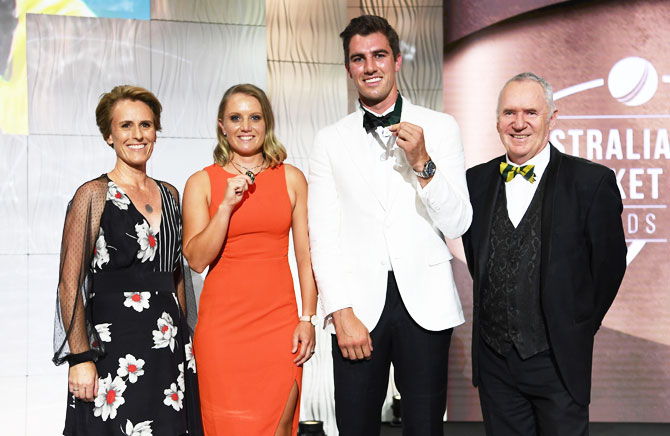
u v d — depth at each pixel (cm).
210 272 281
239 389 274
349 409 259
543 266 244
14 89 421
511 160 263
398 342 256
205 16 440
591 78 475
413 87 479
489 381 261
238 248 276
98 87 429
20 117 422
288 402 279
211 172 283
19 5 422
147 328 256
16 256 420
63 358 248
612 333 475
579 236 246
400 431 462
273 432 275
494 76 479
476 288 261
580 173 249
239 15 445
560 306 243
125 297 255
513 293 249
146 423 253
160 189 277
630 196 475
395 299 254
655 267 473
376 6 475
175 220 276
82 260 250
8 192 420
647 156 475
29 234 422
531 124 252
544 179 254
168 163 434
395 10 477
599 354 475
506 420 259
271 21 461
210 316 276
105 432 248
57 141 425
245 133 277
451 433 455
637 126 475
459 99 480
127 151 263
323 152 265
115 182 264
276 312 279
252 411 274
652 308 473
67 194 426
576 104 475
